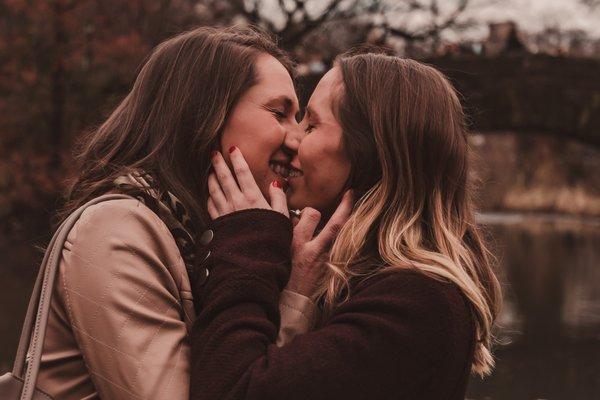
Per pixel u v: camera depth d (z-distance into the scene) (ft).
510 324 35.76
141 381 5.89
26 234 58.65
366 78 6.82
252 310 6.14
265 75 7.09
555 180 185.37
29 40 61.62
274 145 7.02
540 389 24.53
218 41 7.11
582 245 87.92
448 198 6.75
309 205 7.06
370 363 5.81
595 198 178.50
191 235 6.72
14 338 28.76
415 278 6.03
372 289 6.09
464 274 6.23
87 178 7.02
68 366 6.18
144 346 5.97
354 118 6.80
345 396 5.76
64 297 6.11
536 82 59.26
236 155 6.88
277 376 5.72
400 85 6.76
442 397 6.00
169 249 6.37
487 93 58.90
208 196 7.06
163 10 61.05
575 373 26.71
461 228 6.84
